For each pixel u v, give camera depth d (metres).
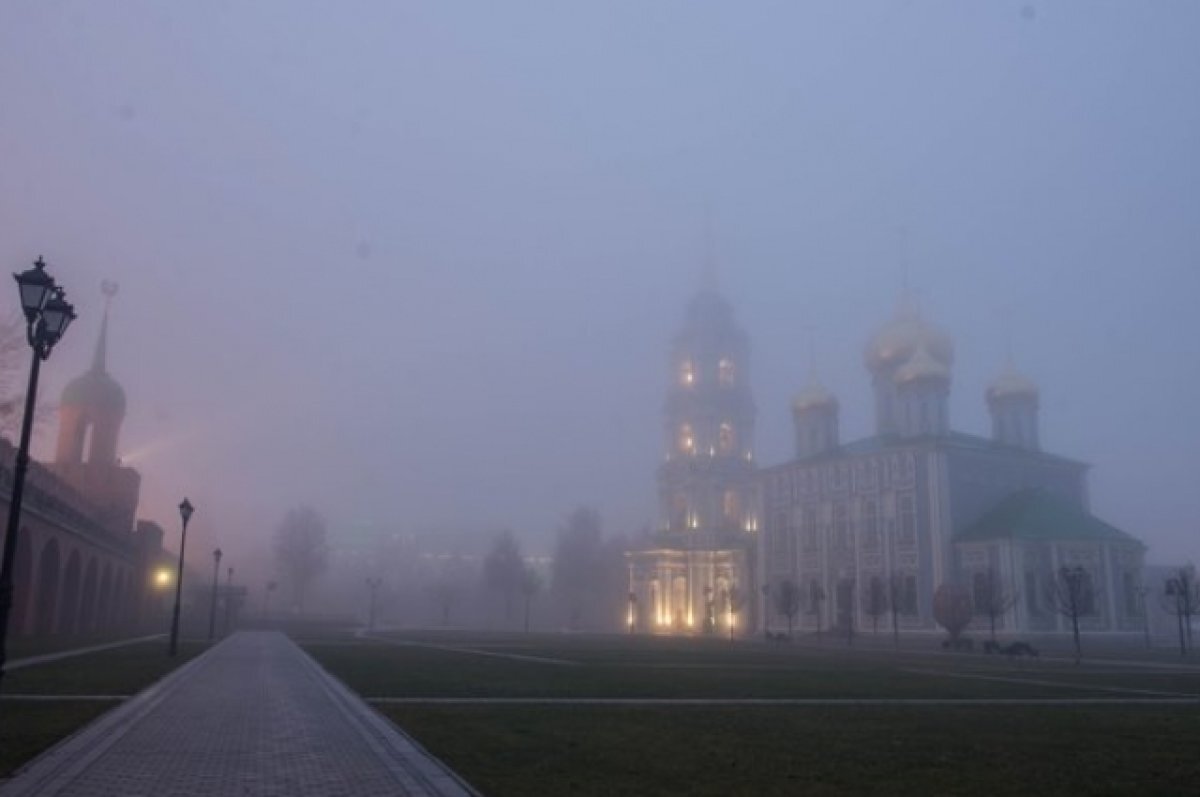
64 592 63.88
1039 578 76.56
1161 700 26.36
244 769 13.45
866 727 19.28
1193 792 12.84
